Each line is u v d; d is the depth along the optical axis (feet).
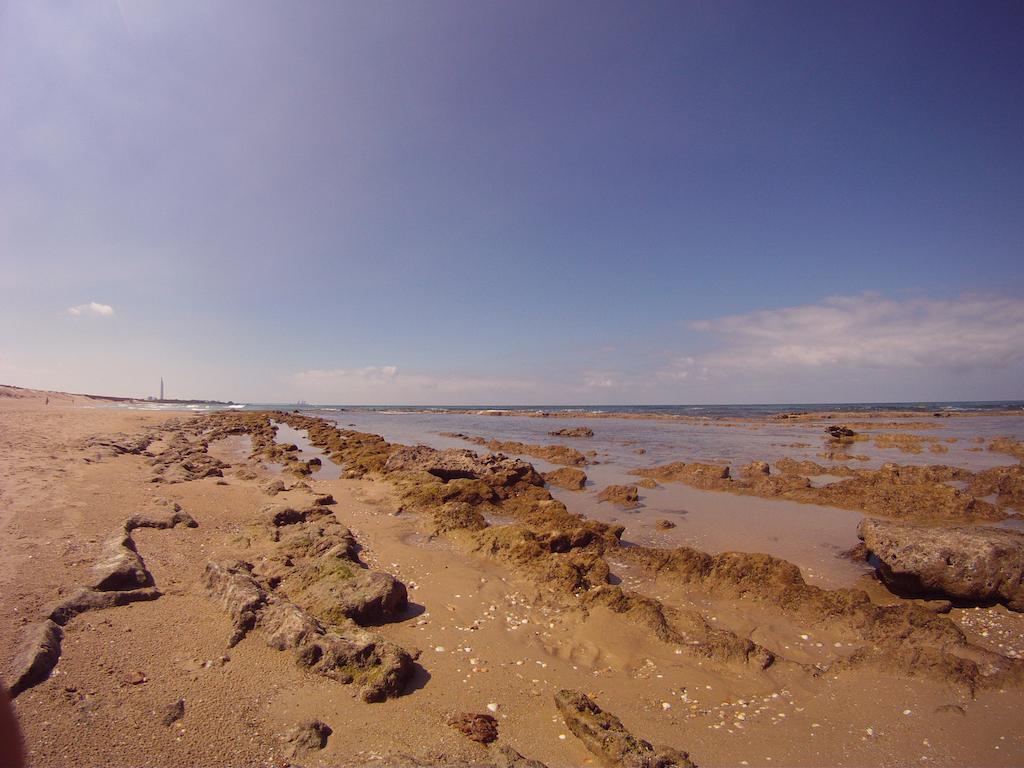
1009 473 27.17
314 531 15.76
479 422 98.68
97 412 83.51
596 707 8.27
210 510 18.80
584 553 15.51
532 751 7.44
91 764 6.21
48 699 7.26
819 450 45.68
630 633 11.37
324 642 9.02
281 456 38.81
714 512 22.90
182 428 62.54
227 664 8.73
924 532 14.15
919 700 9.24
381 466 31.65
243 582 10.80
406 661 8.96
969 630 12.14
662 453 43.98
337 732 7.39
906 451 44.65
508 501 24.31
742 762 7.50
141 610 10.21
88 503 17.19
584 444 51.83
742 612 13.05
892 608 12.00
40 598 10.02
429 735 7.48
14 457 24.43
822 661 10.75
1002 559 12.95
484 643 10.69
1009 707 9.05
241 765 6.53
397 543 17.15
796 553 17.30
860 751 7.83
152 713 7.27
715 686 9.56
